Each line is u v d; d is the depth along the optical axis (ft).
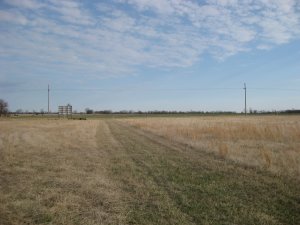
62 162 51.80
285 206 28.25
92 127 152.97
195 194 32.12
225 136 85.56
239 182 36.88
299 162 46.26
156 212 26.86
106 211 27.35
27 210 27.58
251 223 24.35
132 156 58.34
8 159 54.54
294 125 116.88
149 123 173.68
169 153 61.82
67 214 26.61
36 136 100.83
